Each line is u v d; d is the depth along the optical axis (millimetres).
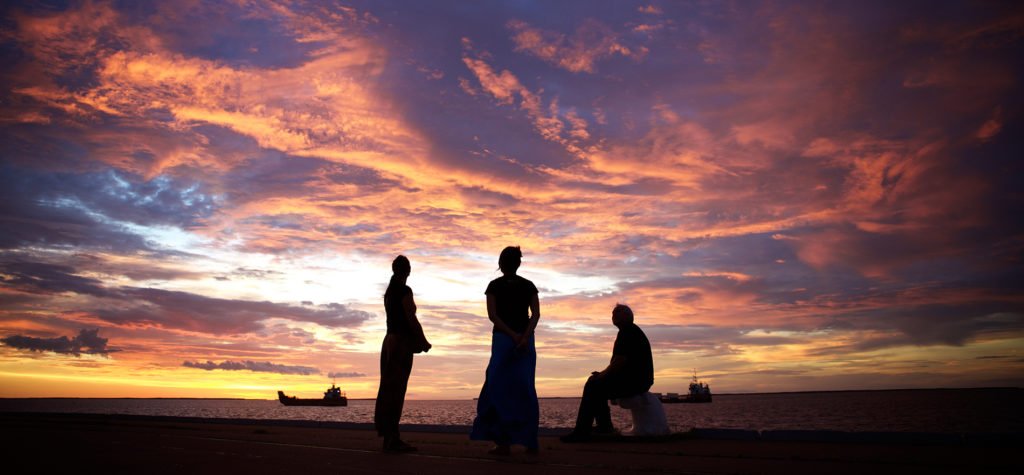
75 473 4594
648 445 7465
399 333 7133
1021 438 6148
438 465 5324
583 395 8258
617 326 8461
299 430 10562
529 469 5051
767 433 7773
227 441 7945
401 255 7570
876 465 5133
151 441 7914
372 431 10117
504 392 6445
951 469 4801
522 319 6715
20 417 15062
